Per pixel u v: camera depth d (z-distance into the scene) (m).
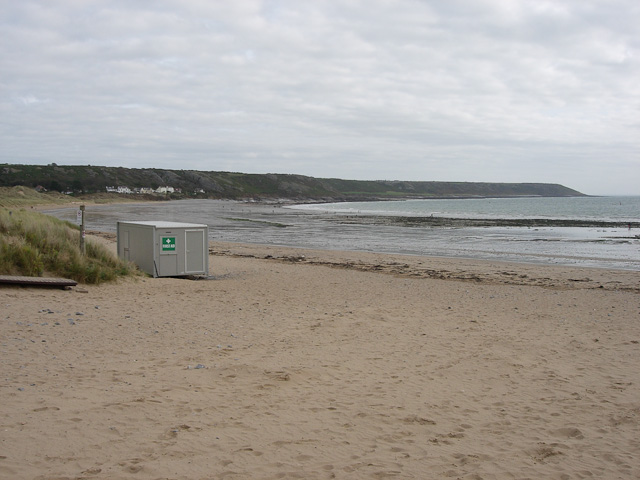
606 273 20.36
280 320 10.49
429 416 5.61
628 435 5.19
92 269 13.74
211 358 7.48
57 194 122.94
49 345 7.53
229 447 4.57
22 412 4.98
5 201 75.19
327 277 18.23
